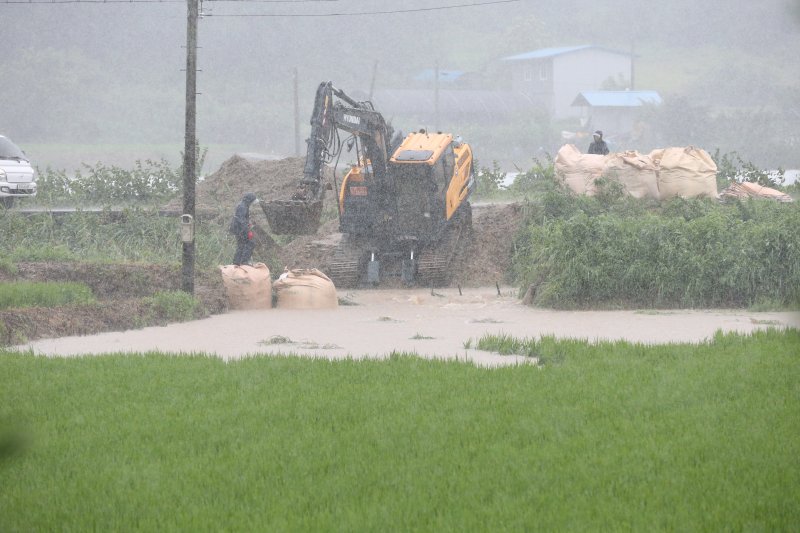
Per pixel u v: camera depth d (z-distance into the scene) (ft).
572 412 129.08
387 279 323.98
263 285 275.59
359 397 140.67
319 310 272.10
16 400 141.08
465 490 98.17
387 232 322.34
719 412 127.24
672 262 267.80
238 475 104.27
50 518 92.17
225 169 434.30
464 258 331.77
